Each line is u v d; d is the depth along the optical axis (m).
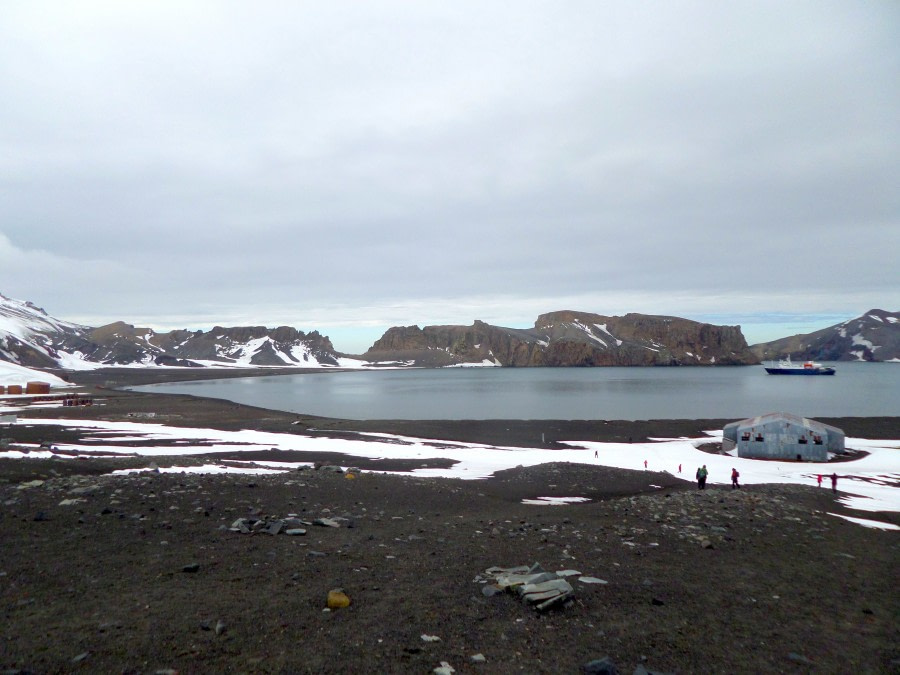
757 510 23.19
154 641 7.98
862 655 8.95
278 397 163.12
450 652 8.26
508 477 38.84
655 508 23.31
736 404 128.62
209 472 33.53
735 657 8.64
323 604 9.97
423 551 14.48
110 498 18.97
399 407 126.75
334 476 31.70
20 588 9.93
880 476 45.72
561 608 10.26
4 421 68.06
